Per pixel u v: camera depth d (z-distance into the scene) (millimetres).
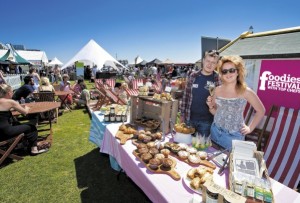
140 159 1678
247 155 1421
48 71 21688
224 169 1522
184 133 2045
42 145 3764
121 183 2756
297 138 2469
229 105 1922
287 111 2609
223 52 3859
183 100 2627
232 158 1414
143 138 2059
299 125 2480
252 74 3186
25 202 2375
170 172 1470
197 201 1129
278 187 1320
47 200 2412
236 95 1902
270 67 2914
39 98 5566
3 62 16078
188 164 1635
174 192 1274
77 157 3518
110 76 19422
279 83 2822
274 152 2598
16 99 5688
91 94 9141
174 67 19828
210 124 2402
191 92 2479
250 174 1293
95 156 3551
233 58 1814
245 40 3941
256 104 1900
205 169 1445
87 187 2670
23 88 5711
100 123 2977
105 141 2703
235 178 1221
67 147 3945
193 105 2467
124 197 2482
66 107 7234
